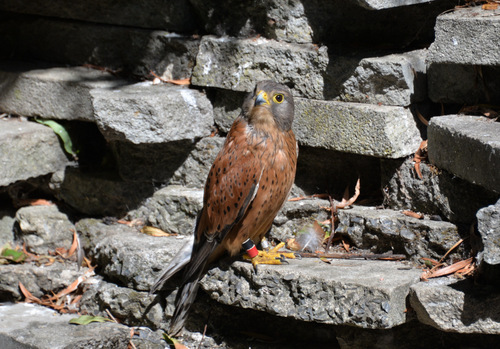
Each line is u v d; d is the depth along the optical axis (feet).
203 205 21.98
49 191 27.66
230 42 23.91
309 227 23.44
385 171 22.74
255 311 23.04
